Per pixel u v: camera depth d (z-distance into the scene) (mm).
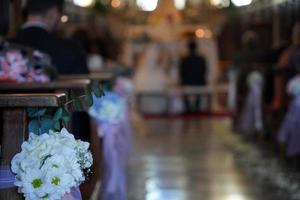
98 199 3729
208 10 15688
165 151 7891
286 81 7289
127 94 6797
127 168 6586
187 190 5508
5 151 2174
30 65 3961
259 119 8609
